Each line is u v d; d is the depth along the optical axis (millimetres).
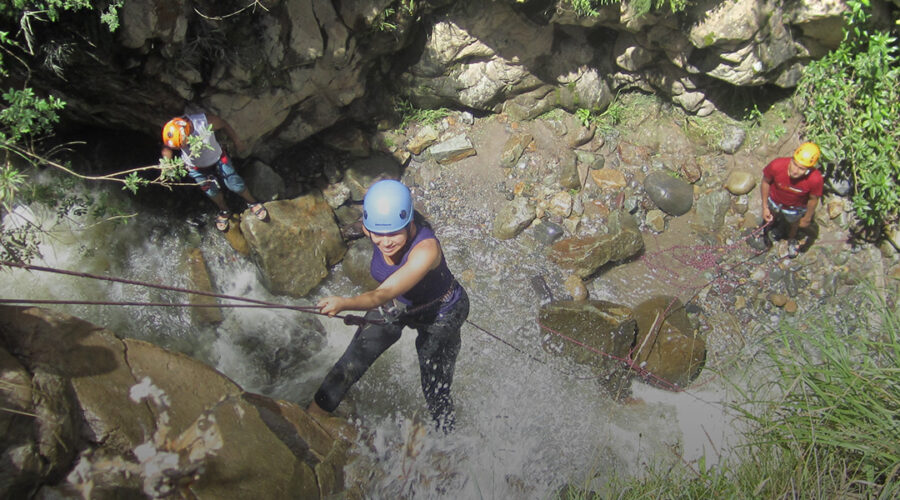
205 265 5531
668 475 4031
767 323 6016
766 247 6395
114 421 3061
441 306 4148
